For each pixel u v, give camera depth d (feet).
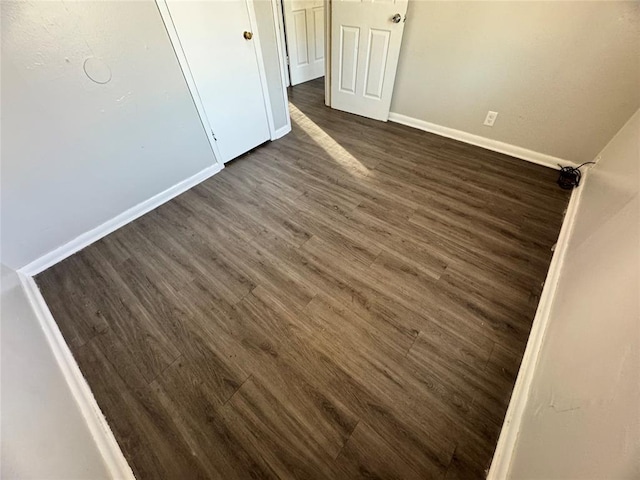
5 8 3.92
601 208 4.67
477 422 3.65
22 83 4.38
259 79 7.61
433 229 6.11
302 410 3.80
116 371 4.20
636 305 2.27
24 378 3.14
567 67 6.40
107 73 5.12
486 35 6.97
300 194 7.08
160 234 6.20
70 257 5.80
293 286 5.18
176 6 5.41
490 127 8.11
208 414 3.80
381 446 3.51
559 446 2.39
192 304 4.97
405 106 9.35
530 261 5.45
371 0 7.84
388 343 4.40
